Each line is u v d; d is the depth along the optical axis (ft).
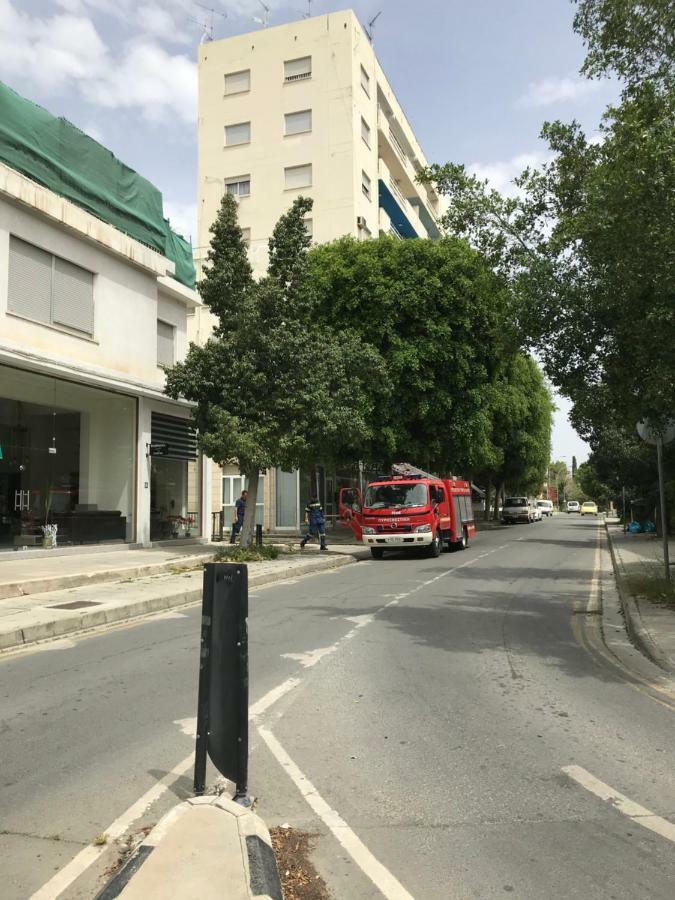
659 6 28.78
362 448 84.58
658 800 13.94
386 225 140.36
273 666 24.43
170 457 72.64
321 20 131.64
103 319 62.08
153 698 20.61
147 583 45.09
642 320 29.66
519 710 19.72
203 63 137.49
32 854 11.66
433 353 81.41
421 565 63.00
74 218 57.31
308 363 61.36
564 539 104.01
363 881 10.99
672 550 72.54
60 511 59.52
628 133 27.94
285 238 63.05
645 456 91.45
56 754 16.14
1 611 33.24
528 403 145.79
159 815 13.02
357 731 17.88
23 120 54.39
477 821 13.01
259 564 57.82
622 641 29.48
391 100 150.92
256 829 11.48
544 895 10.65
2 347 49.75
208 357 60.80
